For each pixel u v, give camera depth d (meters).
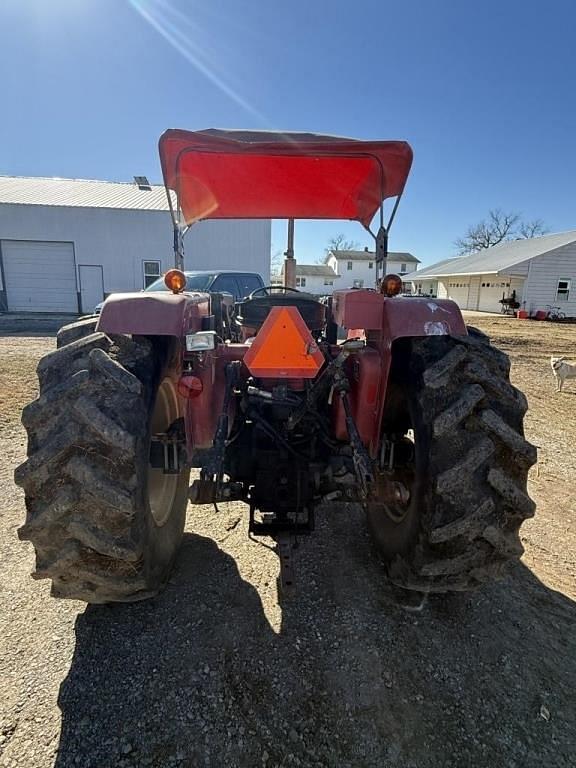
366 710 1.73
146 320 1.92
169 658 1.94
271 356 2.11
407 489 2.23
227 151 2.55
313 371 2.12
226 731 1.64
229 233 19.67
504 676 1.90
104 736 1.61
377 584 2.44
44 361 1.83
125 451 1.69
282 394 2.19
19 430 4.70
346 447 2.32
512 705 1.77
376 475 2.27
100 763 1.52
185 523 3.01
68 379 1.76
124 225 20.00
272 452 2.22
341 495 2.24
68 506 1.69
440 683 1.86
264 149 2.47
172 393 2.38
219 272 9.04
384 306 2.13
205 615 2.18
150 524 1.98
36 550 1.77
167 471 2.18
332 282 61.34
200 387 2.06
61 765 1.51
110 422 1.69
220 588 2.38
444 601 2.33
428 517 1.90
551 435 5.18
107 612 2.19
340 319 2.32
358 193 3.49
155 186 25.22
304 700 1.76
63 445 1.68
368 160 2.85
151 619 2.15
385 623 2.17
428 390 1.92
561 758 1.57
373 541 2.70
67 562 1.75
